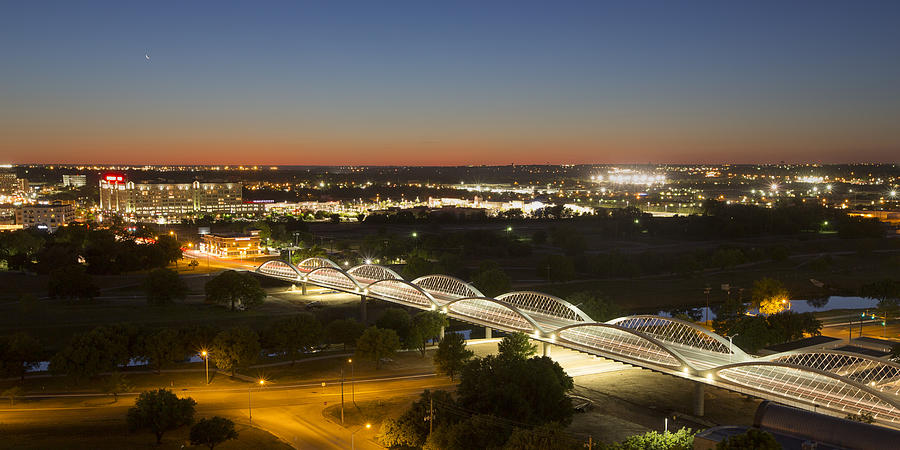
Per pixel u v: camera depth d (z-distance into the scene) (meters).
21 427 133.62
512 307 182.38
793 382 128.75
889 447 94.69
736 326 180.62
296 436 129.88
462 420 120.12
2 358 166.12
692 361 145.12
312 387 160.38
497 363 137.00
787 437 102.44
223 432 120.12
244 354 166.38
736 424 131.88
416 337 186.25
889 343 176.25
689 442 104.81
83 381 165.00
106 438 127.94
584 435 125.94
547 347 171.12
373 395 153.50
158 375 171.25
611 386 155.25
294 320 182.00
